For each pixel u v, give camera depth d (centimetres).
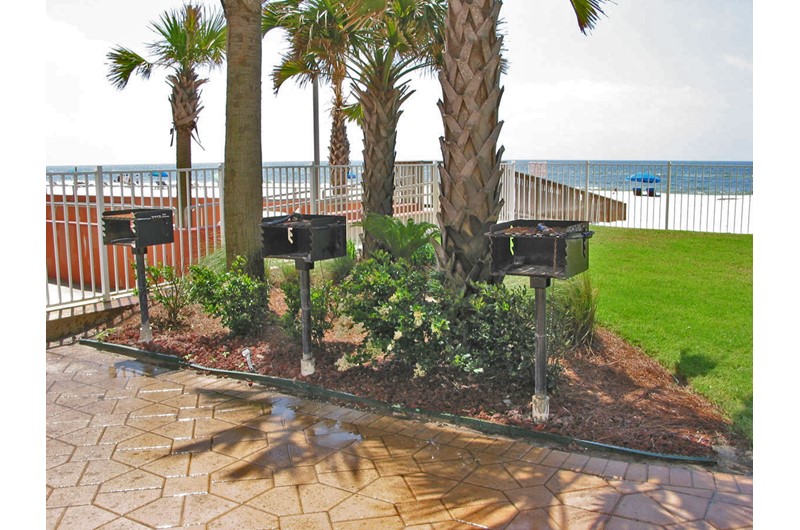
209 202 880
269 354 491
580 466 307
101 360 509
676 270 779
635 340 501
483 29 401
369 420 374
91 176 932
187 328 576
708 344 485
